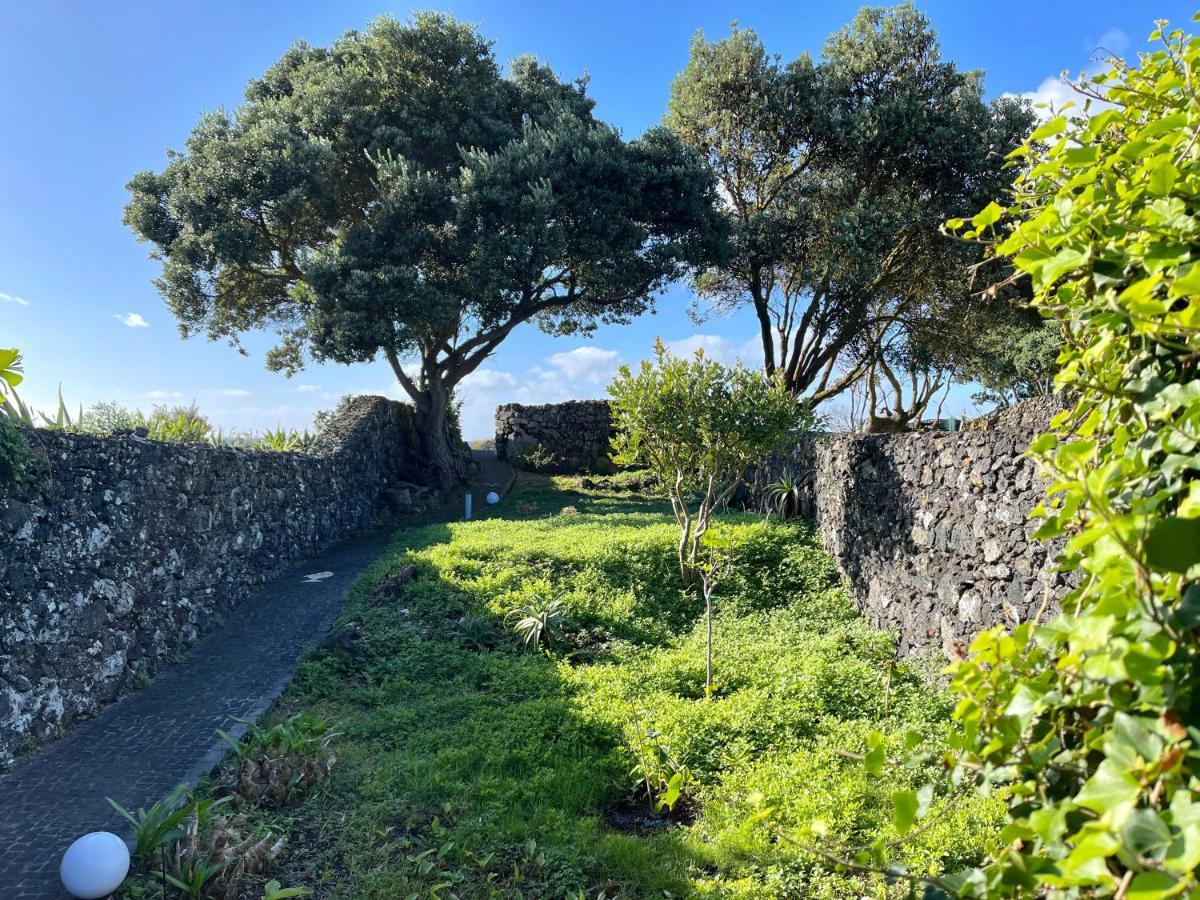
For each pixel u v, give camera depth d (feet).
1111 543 3.80
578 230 57.06
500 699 21.42
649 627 28.07
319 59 65.67
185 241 55.16
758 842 13.34
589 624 27.84
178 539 26.76
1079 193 5.84
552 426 79.15
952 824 12.53
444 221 54.60
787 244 63.31
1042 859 4.03
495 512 58.08
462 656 24.99
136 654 22.95
